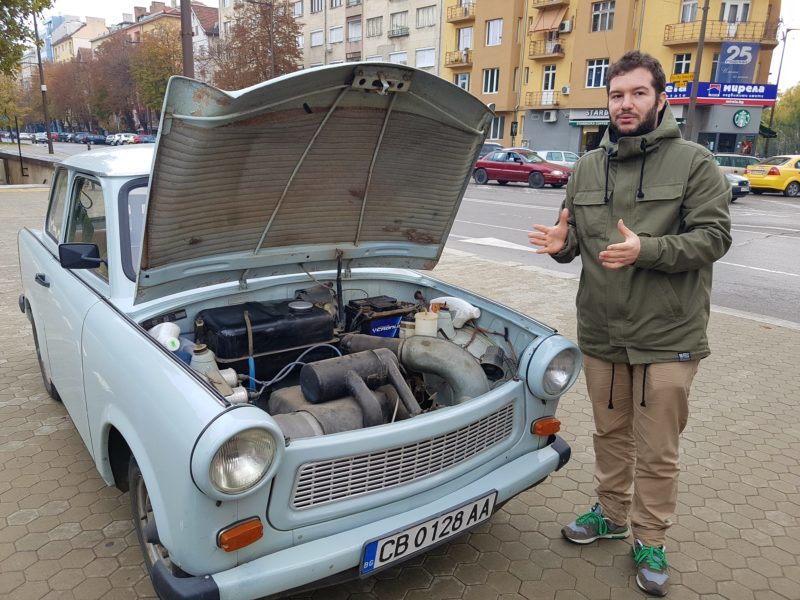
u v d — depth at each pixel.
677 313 2.30
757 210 17.77
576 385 4.71
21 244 4.24
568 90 34.09
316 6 49.25
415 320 2.95
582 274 2.56
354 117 2.49
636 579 2.61
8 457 3.42
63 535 2.78
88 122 81.56
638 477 2.52
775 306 7.31
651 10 31.16
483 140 2.86
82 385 2.67
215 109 2.10
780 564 2.73
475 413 2.28
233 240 2.72
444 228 3.31
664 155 2.27
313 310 2.93
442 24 40.28
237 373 2.70
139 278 2.48
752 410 4.32
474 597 2.49
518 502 3.18
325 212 2.89
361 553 1.97
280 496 1.86
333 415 2.22
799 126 61.12
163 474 1.83
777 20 30.34
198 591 1.74
